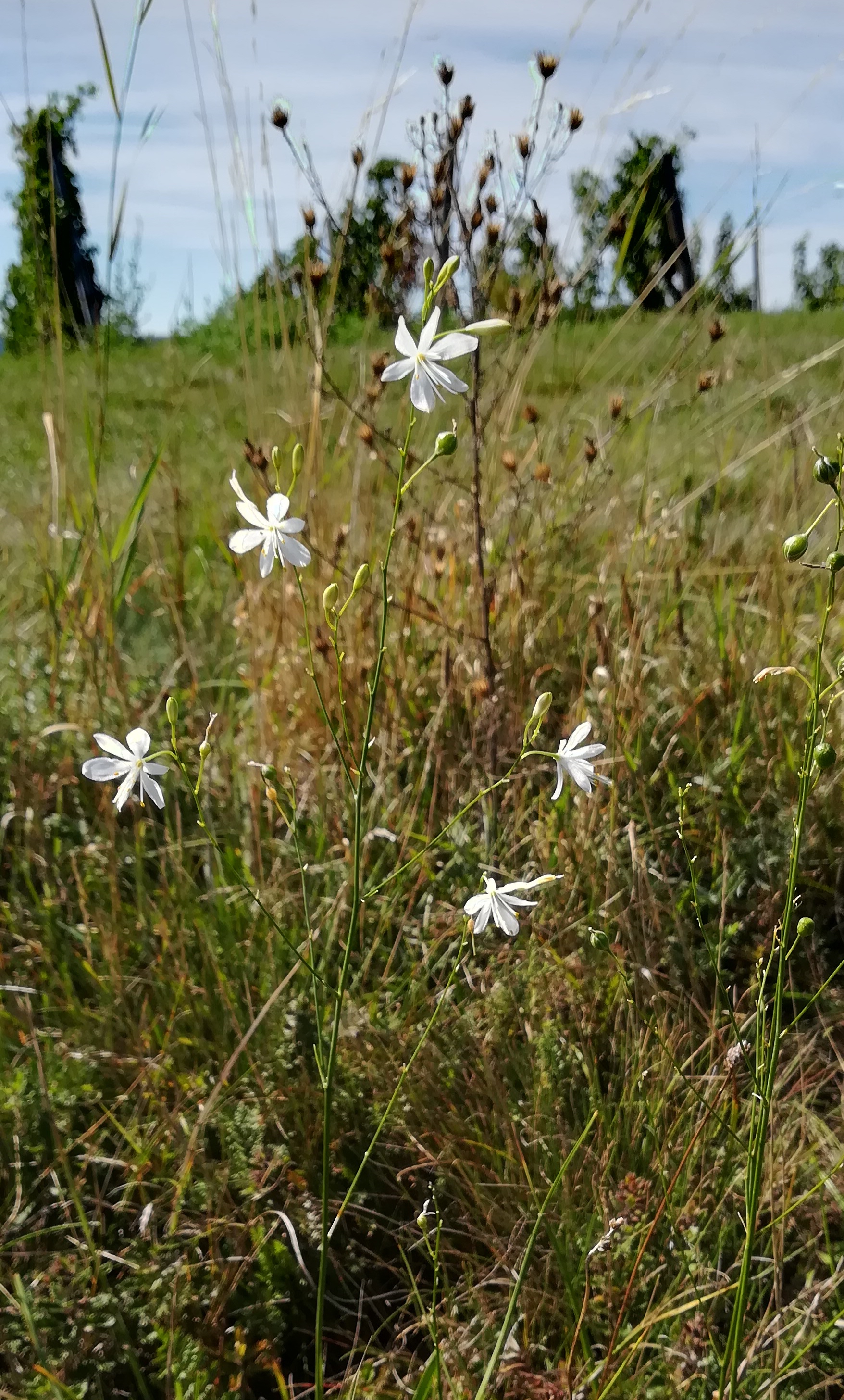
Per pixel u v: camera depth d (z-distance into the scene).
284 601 0.76
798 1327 0.41
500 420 0.79
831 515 0.87
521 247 0.76
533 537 0.81
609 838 0.60
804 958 0.58
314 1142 0.48
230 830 0.64
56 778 0.68
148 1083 0.51
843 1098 0.49
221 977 0.55
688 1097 0.47
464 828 0.64
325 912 0.59
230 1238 0.45
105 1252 0.44
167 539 1.00
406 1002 0.56
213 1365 0.41
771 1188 0.44
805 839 0.62
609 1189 0.45
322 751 0.70
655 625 0.77
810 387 1.28
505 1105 0.49
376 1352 0.42
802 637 0.71
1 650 0.84
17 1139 0.47
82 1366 0.41
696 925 0.58
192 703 0.75
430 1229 0.46
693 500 0.94
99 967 0.58
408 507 0.82
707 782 0.65
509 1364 0.40
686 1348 0.40
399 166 0.77
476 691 0.66
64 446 0.85
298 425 0.81
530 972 0.55
